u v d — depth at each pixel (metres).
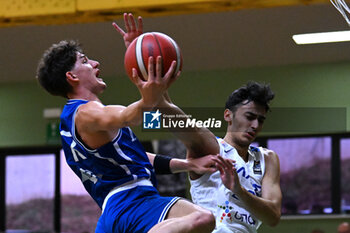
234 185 8.16
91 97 8.14
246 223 8.79
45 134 24.00
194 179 9.07
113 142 7.74
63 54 8.14
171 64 7.00
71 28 19.16
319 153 21.52
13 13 15.23
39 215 23.58
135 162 7.89
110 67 22.67
